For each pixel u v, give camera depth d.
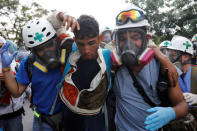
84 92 1.46
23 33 1.67
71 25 1.49
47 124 1.84
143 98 1.42
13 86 1.78
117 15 1.41
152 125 1.29
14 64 2.48
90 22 1.43
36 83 1.77
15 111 2.35
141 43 1.33
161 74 1.37
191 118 2.24
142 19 1.34
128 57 1.28
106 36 3.81
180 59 2.49
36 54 1.67
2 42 2.02
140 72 1.38
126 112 1.46
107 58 1.52
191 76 2.26
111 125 1.66
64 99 1.56
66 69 1.56
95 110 1.51
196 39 2.87
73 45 1.66
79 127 1.55
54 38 1.70
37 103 1.84
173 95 1.38
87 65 1.52
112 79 1.57
